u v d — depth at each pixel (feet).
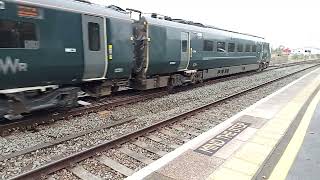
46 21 28.12
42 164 20.13
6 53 25.14
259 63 96.48
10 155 20.85
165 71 48.70
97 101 39.60
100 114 34.01
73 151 22.74
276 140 22.39
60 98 31.71
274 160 18.88
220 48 65.16
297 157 19.38
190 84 58.80
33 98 29.17
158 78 48.19
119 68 38.34
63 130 27.55
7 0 24.93
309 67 128.36
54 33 28.94
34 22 27.12
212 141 22.39
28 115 31.42
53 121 30.12
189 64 54.19
